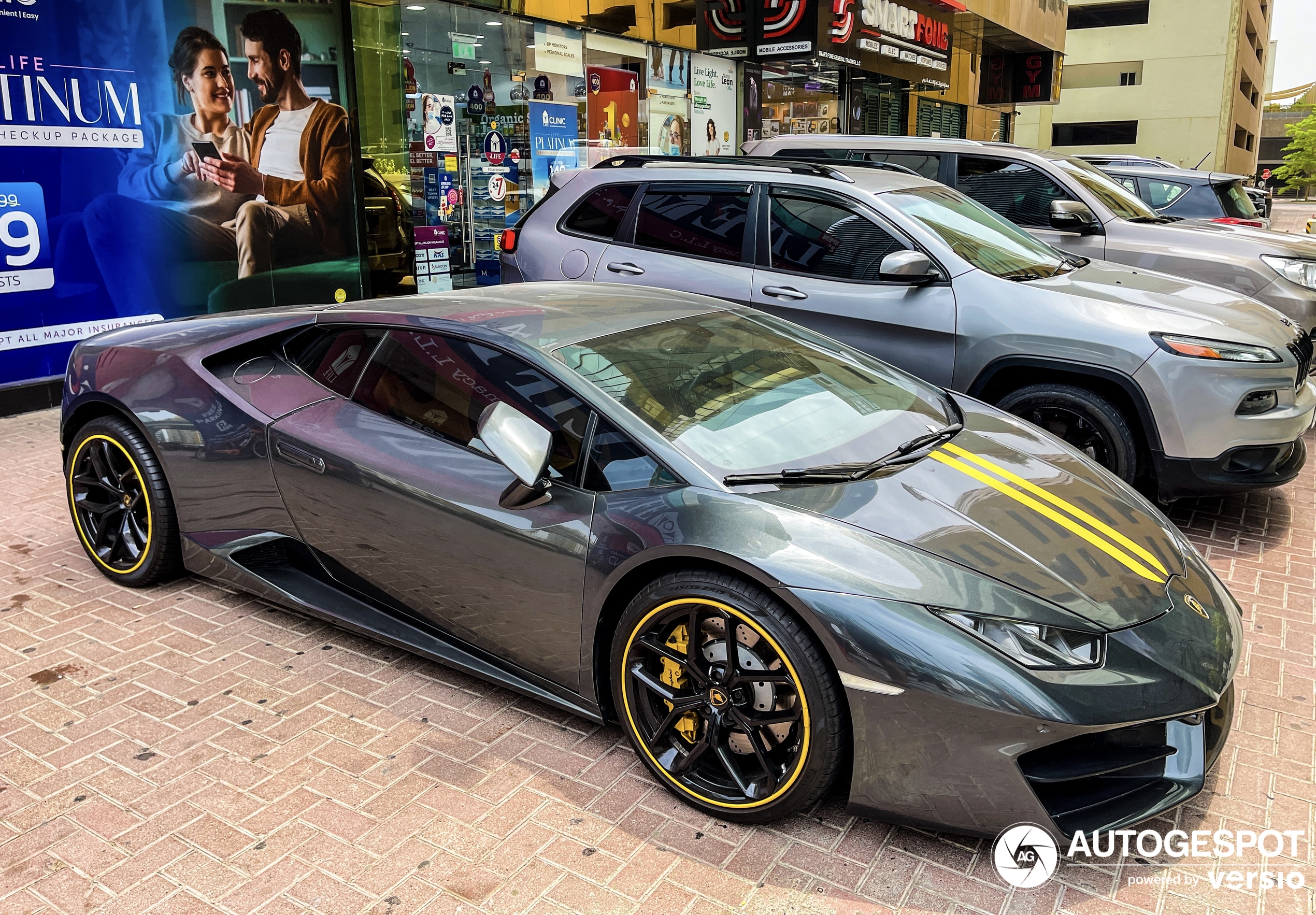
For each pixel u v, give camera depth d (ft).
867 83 61.87
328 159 28.04
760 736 8.43
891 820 8.09
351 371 11.38
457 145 33.71
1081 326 15.28
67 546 15.06
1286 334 15.71
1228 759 9.64
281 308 12.94
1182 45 179.83
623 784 9.20
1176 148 184.03
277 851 8.24
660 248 19.07
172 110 24.29
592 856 8.18
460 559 9.94
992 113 86.33
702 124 45.47
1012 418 11.98
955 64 74.95
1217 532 16.07
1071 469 10.44
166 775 9.30
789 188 18.06
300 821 8.63
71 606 12.96
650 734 9.01
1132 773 8.28
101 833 8.47
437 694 10.82
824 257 17.42
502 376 10.11
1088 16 188.14
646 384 9.89
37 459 19.38
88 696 10.74
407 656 11.70
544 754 9.68
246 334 12.41
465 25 33.22
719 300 12.75
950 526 8.62
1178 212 37.37
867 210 17.20
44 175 22.08
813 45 41.57
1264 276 23.22
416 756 9.62
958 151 26.58
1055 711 7.34
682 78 43.83
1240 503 17.58
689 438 9.30
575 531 9.09
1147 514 9.95
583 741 9.91
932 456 10.02
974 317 15.89
